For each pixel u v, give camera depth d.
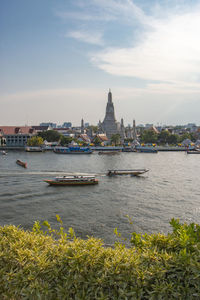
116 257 10.05
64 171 85.75
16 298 9.95
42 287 9.44
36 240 11.88
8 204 44.31
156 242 11.38
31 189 56.72
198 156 156.38
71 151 178.38
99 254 10.30
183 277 9.32
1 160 123.25
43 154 166.88
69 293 9.39
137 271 9.36
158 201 46.97
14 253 10.80
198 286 8.97
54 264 10.08
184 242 10.55
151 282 9.45
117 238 30.00
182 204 44.88
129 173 77.81
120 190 56.53
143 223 35.22
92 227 33.56
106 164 109.06
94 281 9.39
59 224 34.69
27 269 9.98
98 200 47.72
